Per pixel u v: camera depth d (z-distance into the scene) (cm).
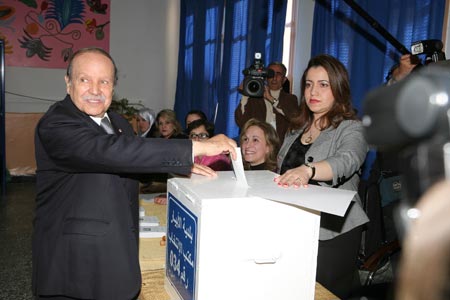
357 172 140
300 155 149
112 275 100
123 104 513
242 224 81
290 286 86
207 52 459
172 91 561
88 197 101
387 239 188
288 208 84
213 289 81
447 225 25
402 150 27
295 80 342
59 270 101
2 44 434
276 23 326
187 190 88
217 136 100
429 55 138
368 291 66
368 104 29
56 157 98
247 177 107
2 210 393
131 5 570
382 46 236
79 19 550
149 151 93
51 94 550
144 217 165
